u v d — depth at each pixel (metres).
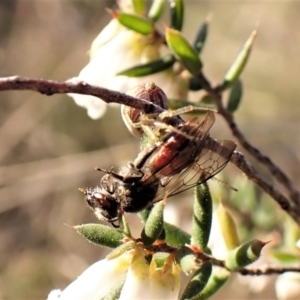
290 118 0.22
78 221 0.23
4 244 0.23
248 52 0.10
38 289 0.22
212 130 0.19
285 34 0.30
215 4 0.32
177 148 0.07
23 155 0.25
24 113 0.24
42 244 0.23
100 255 0.22
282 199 0.08
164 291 0.07
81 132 0.25
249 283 0.13
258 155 0.09
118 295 0.07
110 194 0.07
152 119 0.07
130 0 0.11
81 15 0.27
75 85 0.06
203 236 0.07
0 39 0.27
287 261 0.10
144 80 0.10
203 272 0.07
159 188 0.07
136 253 0.07
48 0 0.27
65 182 0.22
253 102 0.27
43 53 0.27
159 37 0.10
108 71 0.10
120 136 0.24
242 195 0.11
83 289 0.07
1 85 0.06
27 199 0.22
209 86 0.10
